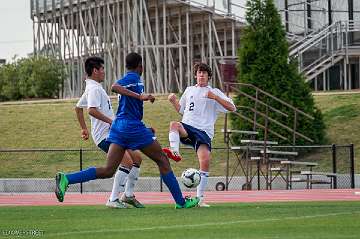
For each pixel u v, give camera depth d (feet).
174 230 79.71
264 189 214.90
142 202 135.33
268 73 246.68
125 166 112.88
